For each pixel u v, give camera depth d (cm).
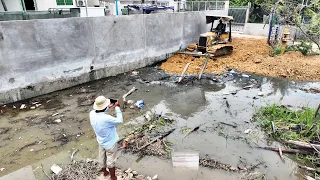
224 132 658
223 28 1438
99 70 1048
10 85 805
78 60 965
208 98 878
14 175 500
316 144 582
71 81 966
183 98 879
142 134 634
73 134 646
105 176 487
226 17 1363
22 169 518
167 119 717
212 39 1347
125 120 717
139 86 989
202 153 571
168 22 1286
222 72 1143
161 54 1304
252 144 606
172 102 845
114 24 1040
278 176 504
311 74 1095
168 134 645
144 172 507
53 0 1295
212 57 1288
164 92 932
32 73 848
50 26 855
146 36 1191
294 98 876
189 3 1772
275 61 1238
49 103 827
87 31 962
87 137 634
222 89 961
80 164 523
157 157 554
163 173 505
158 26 1235
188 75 1102
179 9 1777
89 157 555
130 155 559
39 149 584
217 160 547
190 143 609
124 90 947
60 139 623
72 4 1362
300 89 961
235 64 1247
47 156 559
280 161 549
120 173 498
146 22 1169
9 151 575
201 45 1329
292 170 521
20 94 835
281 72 1127
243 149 588
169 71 1166
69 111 771
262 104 823
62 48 906
